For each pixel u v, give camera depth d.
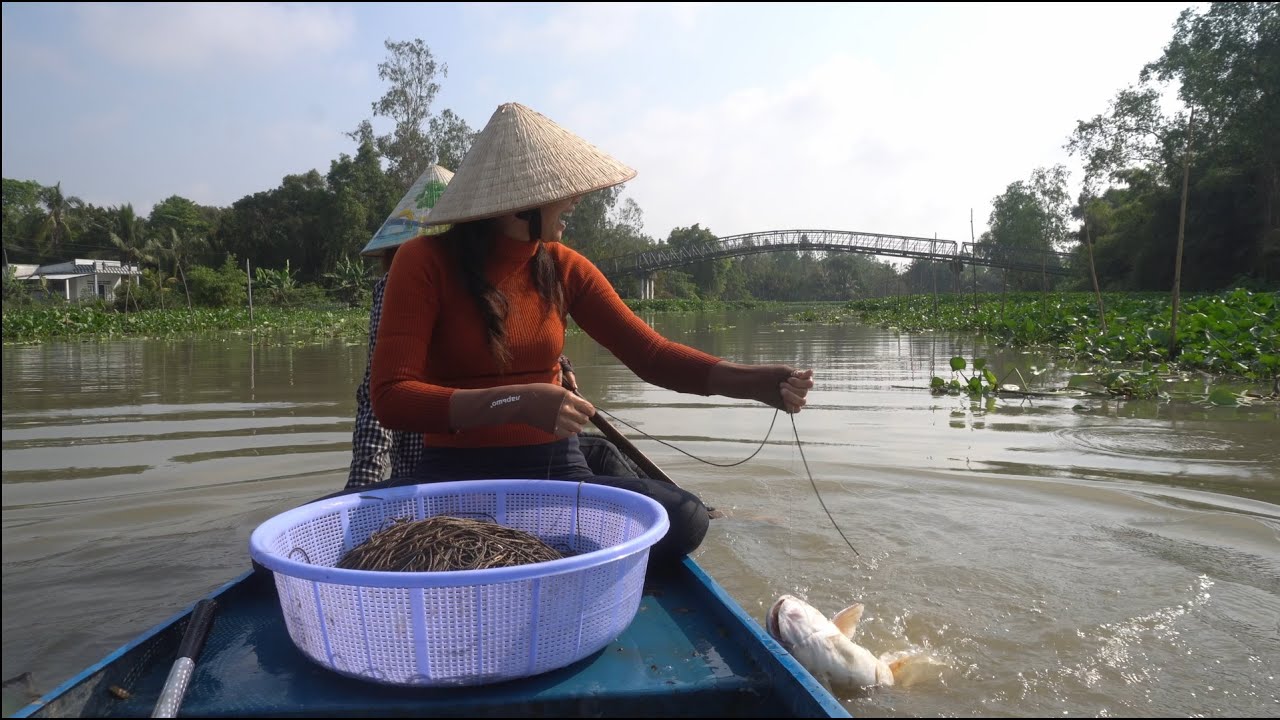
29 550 2.68
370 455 2.47
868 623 2.12
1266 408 5.53
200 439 4.57
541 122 2.26
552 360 2.38
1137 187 40.81
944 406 5.85
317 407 5.82
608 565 1.60
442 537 1.72
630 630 1.82
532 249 2.28
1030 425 4.96
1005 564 2.53
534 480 2.14
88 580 2.41
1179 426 4.84
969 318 18.30
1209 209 31.19
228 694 1.50
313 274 49.00
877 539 2.79
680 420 5.25
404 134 42.12
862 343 13.59
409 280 2.11
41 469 3.83
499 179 2.14
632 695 1.50
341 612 1.49
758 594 2.31
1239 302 11.73
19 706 1.65
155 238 53.41
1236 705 1.70
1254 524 2.86
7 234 55.62
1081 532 2.83
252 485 3.53
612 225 63.16
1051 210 54.31
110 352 12.36
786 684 1.46
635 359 2.55
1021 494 3.33
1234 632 2.04
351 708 1.45
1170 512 3.04
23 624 2.09
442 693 1.50
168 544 2.75
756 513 3.12
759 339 15.51
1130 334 9.16
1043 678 1.82
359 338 16.42
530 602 1.50
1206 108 30.17
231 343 14.95
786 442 4.48
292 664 1.63
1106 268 39.44
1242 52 28.91
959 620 2.13
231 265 41.09
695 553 2.65
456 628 1.47
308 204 49.56
